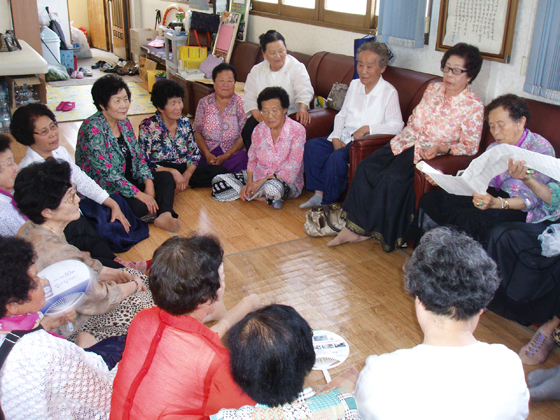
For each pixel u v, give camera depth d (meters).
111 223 2.81
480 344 1.00
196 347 1.15
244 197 3.51
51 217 1.84
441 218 2.50
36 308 1.26
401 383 0.97
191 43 5.79
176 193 3.69
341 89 3.84
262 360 1.02
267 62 4.14
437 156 2.76
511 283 2.12
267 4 5.16
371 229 2.88
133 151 3.18
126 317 1.99
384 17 3.48
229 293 2.48
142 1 7.97
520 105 2.24
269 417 0.99
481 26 3.00
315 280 2.62
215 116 3.91
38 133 2.47
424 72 3.55
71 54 7.44
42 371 1.16
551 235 2.01
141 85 6.94
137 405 1.13
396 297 2.48
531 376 1.91
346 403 1.02
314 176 3.50
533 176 2.23
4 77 4.50
